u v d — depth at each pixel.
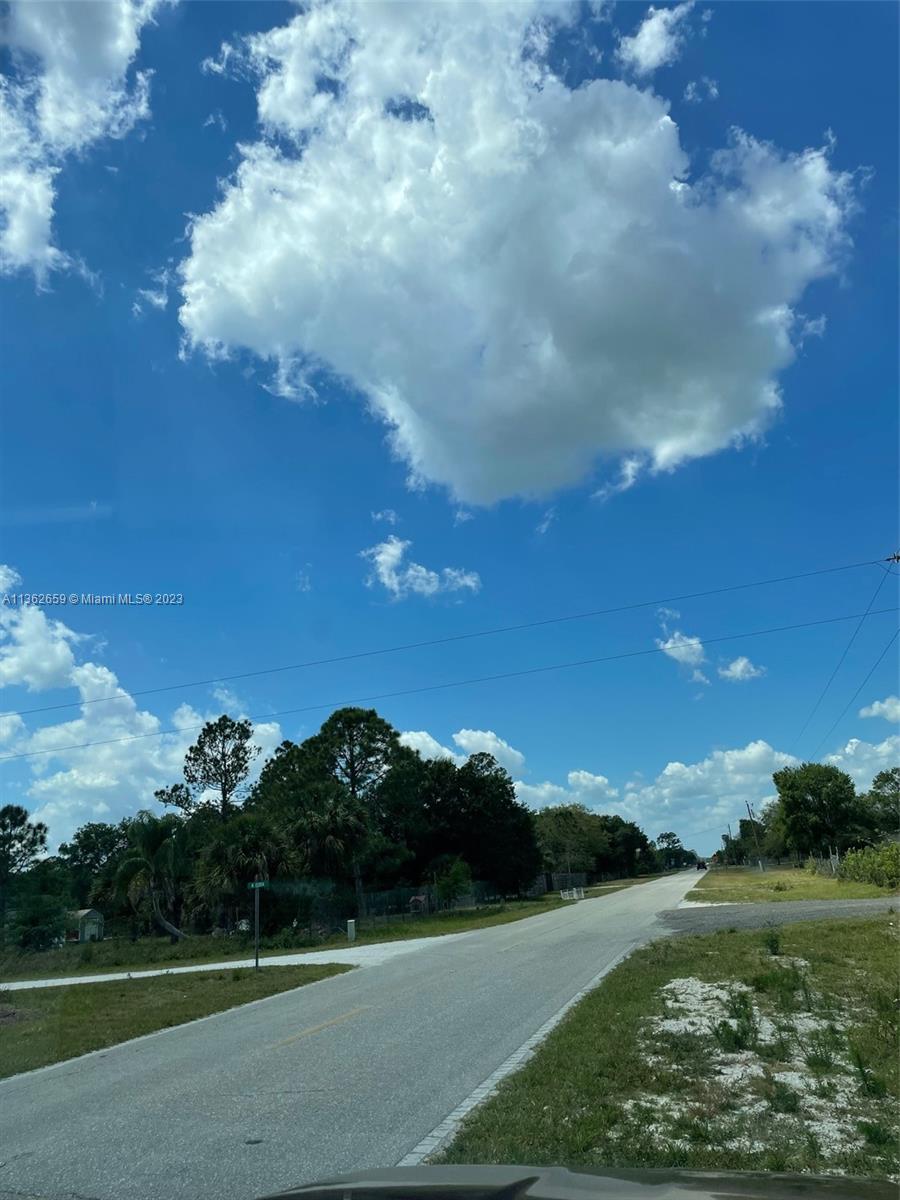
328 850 42.94
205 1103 8.48
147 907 44.47
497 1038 10.82
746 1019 10.18
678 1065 8.53
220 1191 5.87
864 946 17.69
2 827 51.75
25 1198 5.93
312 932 38.50
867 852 48.72
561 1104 7.29
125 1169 6.47
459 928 37.25
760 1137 6.28
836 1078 7.93
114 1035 13.51
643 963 17.03
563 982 15.64
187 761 55.19
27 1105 9.05
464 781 70.69
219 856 40.50
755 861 137.12
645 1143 6.13
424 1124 7.18
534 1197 2.90
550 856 105.19
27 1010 17.38
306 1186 3.66
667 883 76.81
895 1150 5.89
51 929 46.06
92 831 90.94
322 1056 10.50
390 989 16.80
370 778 59.25
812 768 82.44
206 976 22.59
